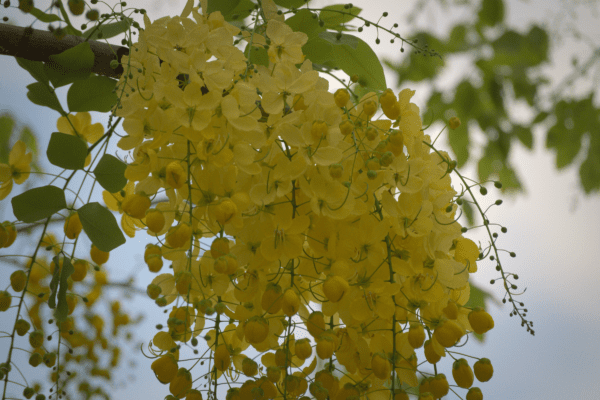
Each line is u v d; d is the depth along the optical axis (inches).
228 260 41.5
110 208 44.8
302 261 42.7
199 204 42.2
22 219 43.0
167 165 42.1
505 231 43.9
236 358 44.3
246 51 45.2
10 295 43.6
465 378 42.7
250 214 42.3
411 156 43.1
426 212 42.4
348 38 46.9
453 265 42.5
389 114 43.0
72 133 44.6
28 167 44.3
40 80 43.3
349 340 43.3
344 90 42.6
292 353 44.1
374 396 43.6
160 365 41.9
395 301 42.8
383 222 41.9
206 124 41.3
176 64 41.6
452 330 42.2
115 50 44.1
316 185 41.8
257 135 41.9
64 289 42.8
